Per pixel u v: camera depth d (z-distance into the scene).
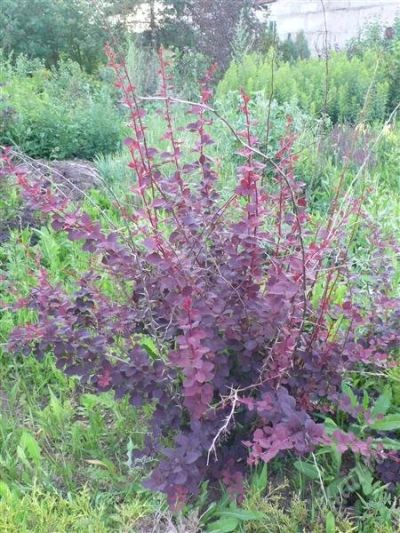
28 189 2.55
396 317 2.73
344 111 8.59
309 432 2.10
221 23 12.68
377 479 2.48
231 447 2.52
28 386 3.18
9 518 2.13
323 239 2.69
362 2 17.39
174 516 2.33
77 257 4.21
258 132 6.04
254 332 2.43
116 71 2.53
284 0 19.16
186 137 5.70
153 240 2.34
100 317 2.57
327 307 2.56
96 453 2.68
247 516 2.25
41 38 12.32
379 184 5.79
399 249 3.24
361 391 2.71
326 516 2.20
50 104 7.21
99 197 5.01
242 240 2.37
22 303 2.78
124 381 2.43
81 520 2.22
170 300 2.31
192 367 2.10
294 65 10.25
